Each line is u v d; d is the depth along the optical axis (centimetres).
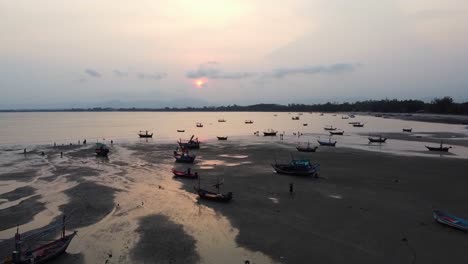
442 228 3150
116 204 3831
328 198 4075
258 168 5944
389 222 3300
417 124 18100
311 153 7762
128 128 16788
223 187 4594
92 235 3002
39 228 3152
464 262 2527
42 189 4462
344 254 2653
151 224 3250
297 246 2792
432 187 4588
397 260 2556
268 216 3466
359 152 7912
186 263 2519
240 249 2739
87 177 5184
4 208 3694
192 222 3309
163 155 7512
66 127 17612
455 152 7950
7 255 2645
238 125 19112
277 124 19738
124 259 2580
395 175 5334
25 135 12700
